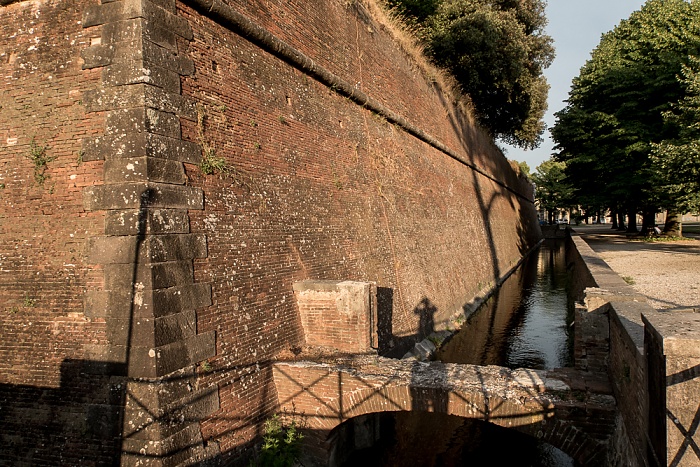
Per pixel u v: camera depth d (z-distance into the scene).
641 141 28.11
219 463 6.89
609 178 31.73
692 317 5.07
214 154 7.63
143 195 6.29
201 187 7.30
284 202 9.51
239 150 8.32
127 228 6.32
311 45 11.44
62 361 6.65
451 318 18.41
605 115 29.77
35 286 6.93
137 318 6.21
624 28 31.59
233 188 8.05
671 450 4.29
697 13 27.48
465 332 18.12
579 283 18.16
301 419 8.23
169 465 6.09
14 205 7.18
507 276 32.47
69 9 7.06
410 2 26.20
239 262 7.94
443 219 21.08
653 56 28.78
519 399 7.04
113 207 6.43
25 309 6.96
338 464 8.83
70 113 6.88
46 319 6.82
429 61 23.70
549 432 6.93
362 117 14.20
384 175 15.17
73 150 6.80
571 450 6.86
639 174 28.52
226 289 7.55
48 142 7.00
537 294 26.00
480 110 34.66
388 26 17.48
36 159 7.03
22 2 7.41
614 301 7.74
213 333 7.14
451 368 8.30
